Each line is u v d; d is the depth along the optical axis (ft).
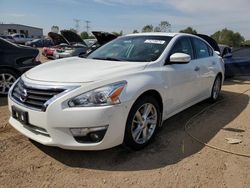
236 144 13.52
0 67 20.94
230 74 30.35
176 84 14.65
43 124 10.85
